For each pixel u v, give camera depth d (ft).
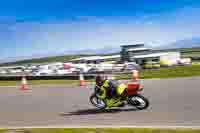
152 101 37.60
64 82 84.43
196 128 22.54
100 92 32.17
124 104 32.24
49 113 34.68
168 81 65.62
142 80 73.05
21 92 62.28
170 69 122.93
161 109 31.76
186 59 176.24
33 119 31.78
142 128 23.40
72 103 41.24
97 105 33.60
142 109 32.24
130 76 91.20
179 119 26.58
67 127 25.76
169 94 43.55
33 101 46.42
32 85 79.10
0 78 101.60
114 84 31.94
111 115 30.32
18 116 34.37
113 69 144.97
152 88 53.01
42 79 97.86
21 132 24.09
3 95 58.54
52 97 49.88
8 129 25.81
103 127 24.73
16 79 99.96
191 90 46.78
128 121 26.91
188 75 79.15
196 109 30.73
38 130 24.63
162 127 23.59
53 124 28.30
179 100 37.24
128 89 31.48
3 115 35.73
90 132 22.75
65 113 33.83
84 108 36.24
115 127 24.48
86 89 59.88
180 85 55.31
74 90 59.41
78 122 28.27
